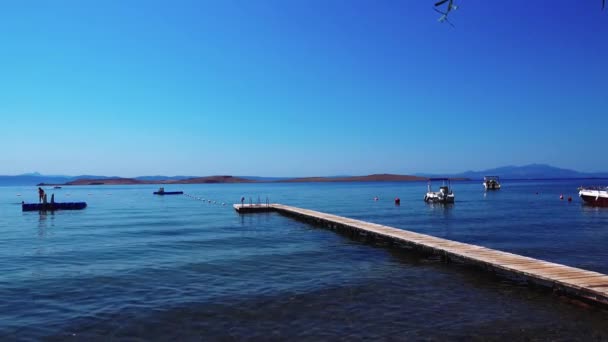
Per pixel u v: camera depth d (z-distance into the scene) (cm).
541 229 3678
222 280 1856
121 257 2406
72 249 2698
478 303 1527
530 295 1623
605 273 1958
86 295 1631
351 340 1198
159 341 1200
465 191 13812
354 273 1992
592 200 6681
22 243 2981
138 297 1603
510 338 1212
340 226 3622
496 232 3503
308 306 1493
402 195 11619
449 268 2094
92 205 7744
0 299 1580
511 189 15288
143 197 11612
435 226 4022
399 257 2397
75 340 1207
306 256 2436
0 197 12162
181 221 4581
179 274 1970
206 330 1277
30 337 1225
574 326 1297
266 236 3319
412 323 1329
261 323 1331
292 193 14462
